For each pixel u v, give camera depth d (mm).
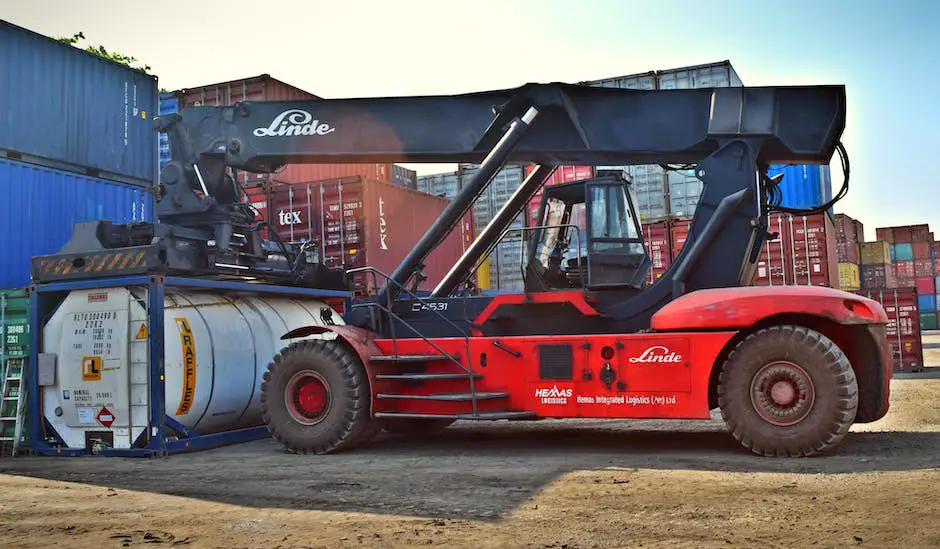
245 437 8945
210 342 8570
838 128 7430
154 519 4859
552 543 3965
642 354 7012
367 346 7867
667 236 16484
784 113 7500
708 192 7488
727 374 6648
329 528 4449
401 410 7777
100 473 6883
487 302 7988
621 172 7617
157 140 12547
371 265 13820
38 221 10445
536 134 8031
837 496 4797
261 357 9258
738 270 7355
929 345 28234
